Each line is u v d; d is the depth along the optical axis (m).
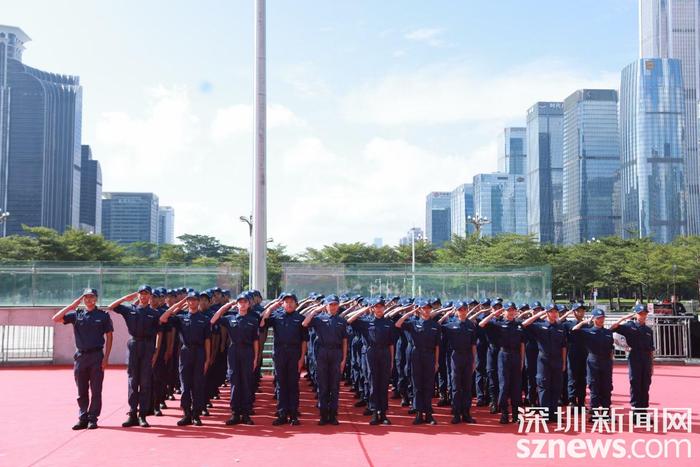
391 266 21.22
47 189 164.00
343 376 16.48
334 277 20.67
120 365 20.28
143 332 10.70
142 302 10.84
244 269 48.62
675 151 162.75
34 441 9.48
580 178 178.88
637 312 11.25
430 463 8.32
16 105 163.75
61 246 59.88
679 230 161.12
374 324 11.05
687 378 17.55
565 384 12.84
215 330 12.30
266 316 11.02
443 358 13.20
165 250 80.25
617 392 15.27
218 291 13.25
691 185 171.62
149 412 11.59
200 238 91.44
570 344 12.53
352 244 64.75
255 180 18.34
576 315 12.55
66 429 10.34
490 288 21.69
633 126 167.25
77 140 173.38
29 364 20.31
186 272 20.95
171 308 10.99
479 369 13.21
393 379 14.13
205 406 11.58
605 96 179.62
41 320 20.56
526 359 12.88
